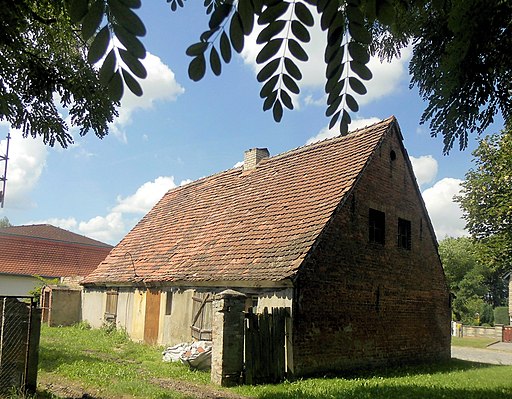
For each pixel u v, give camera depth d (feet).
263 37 7.73
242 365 35.81
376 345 46.55
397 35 19.17
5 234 118.52
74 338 57.52
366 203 47.91
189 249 56.39
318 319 40.57
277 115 8.55
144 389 30.55
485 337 121.70
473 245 67.31
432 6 9.87
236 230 52.44
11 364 26.43
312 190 49.96
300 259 39.93
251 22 7.44
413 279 53.57
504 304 227.20
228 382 34.68
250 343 36.40
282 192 53.93
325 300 41.47
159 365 41.47
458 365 53.72
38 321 27.66
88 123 21.90
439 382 38.73
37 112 20.90
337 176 49.24
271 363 37.29
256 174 63.72
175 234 63.82
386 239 50.21
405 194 54.19
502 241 62.59
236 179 67.10
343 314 43.16
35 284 110.32
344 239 44.55
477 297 171.73
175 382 34.91
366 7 7.50
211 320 45.57
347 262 44.42
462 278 175.83
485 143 63.52
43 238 128.26
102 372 35.55
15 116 20.21
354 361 43.62
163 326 53.01
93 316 68.44
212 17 7.38
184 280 49.32
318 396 30.53
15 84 19.07
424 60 20.38
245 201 58.08
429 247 57.47
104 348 50.44
